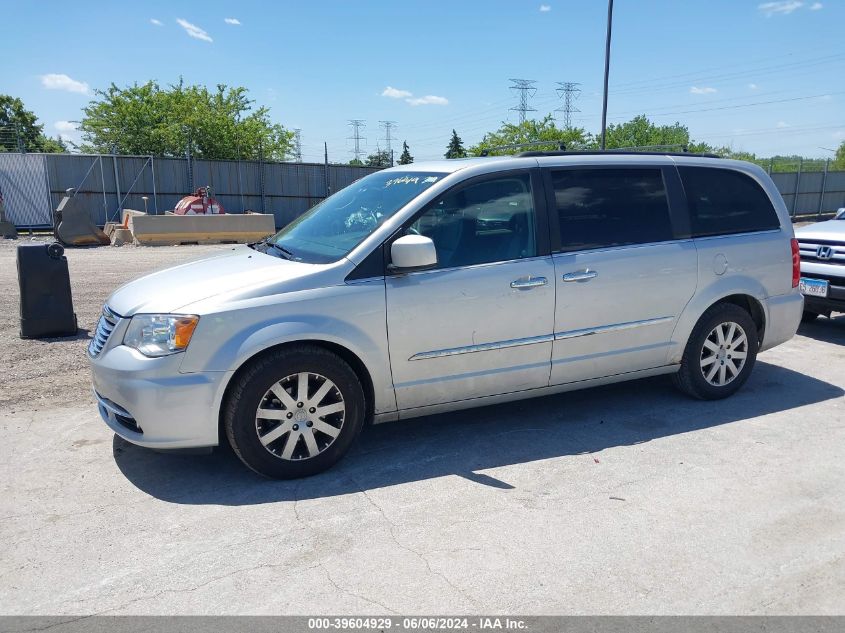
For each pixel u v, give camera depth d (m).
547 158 4.59
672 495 3.74
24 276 6.91
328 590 2.88
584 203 4.63
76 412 4.99
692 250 4.92
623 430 4.70
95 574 2.99
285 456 3.87
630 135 50.81
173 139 34.59
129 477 3.96
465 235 4.25
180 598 2.82
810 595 2.86
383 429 4.74
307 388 3.87
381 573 3.00
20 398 5.26
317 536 3.31
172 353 3.63
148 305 3.80
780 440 4.52
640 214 4.81
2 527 3.38
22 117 53.03
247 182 25.42
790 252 5.42
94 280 11.29
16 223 21.58
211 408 3.69
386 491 3.79
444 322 4.14
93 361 3.92
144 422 3.67
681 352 5.04
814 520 3.47
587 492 3.78
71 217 17.98
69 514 3.52
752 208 5.32
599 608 2.76
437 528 3.38
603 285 4.59
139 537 3.30
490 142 43.16
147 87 35.84
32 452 4.29
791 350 6.98
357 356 3.95
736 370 5.30
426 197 4.18
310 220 4.84
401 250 3.85
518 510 3.57
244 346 3.68
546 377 4.55
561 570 3.02
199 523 3.43
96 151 35.66
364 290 3.94
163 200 23.83
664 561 3.10
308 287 3.85
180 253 16.19
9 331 7.37
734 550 3.19
